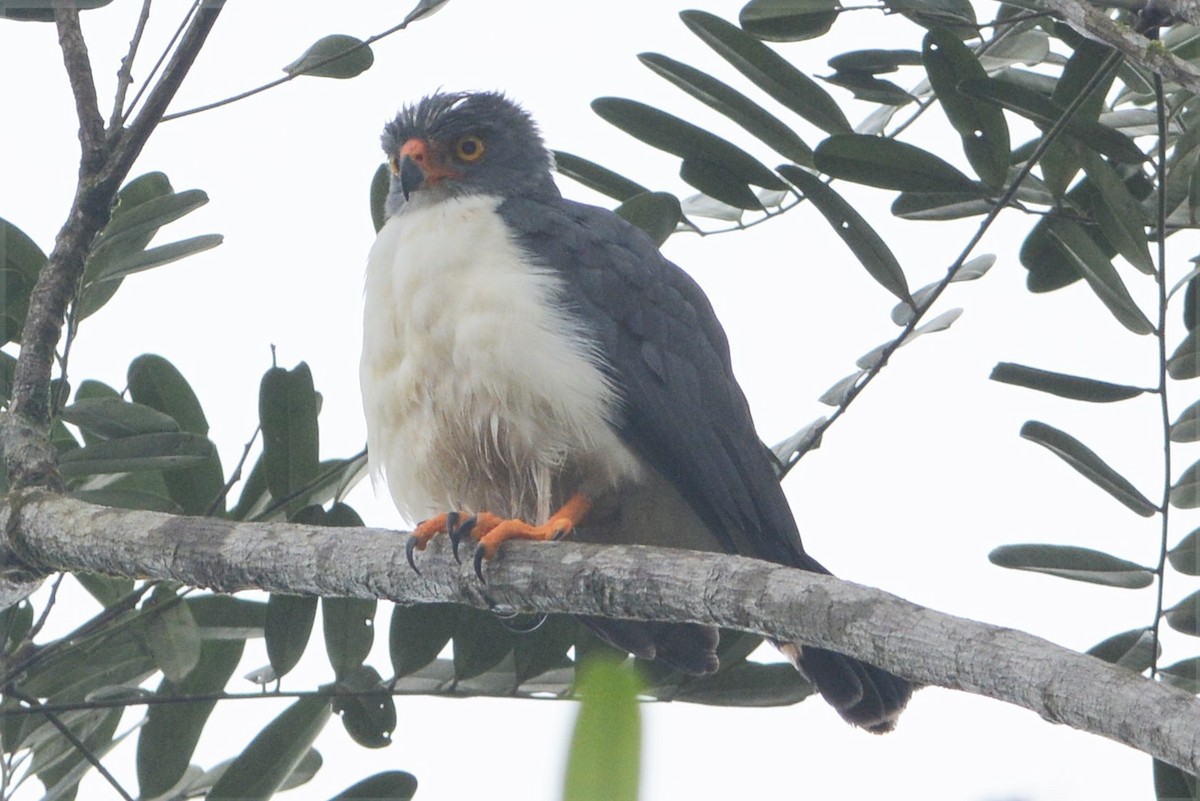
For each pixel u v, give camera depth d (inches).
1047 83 366.6
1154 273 313.6
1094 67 316.2
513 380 341.7
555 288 351.9
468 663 349.4
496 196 387.5
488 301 344.8
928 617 219.6
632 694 90.7
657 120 345.7
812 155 348.2
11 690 329.7
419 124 403.9
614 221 373.1
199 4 336.8
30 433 340.5
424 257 355.3
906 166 327.3
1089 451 307.9
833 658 333.7
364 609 346.9
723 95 346.6
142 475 369.4
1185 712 179.0
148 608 356.2
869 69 350.3
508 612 312.5
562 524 335.3
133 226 345.1
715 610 250.8
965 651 208.8
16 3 348.2
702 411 360.8
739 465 363.6
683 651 350.6
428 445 358.6
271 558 306.2
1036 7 314.5
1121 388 311.6
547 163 412.8
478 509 372.2
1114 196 315.3
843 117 346.6
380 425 365.1
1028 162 319.9
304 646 346.9
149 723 351.9
